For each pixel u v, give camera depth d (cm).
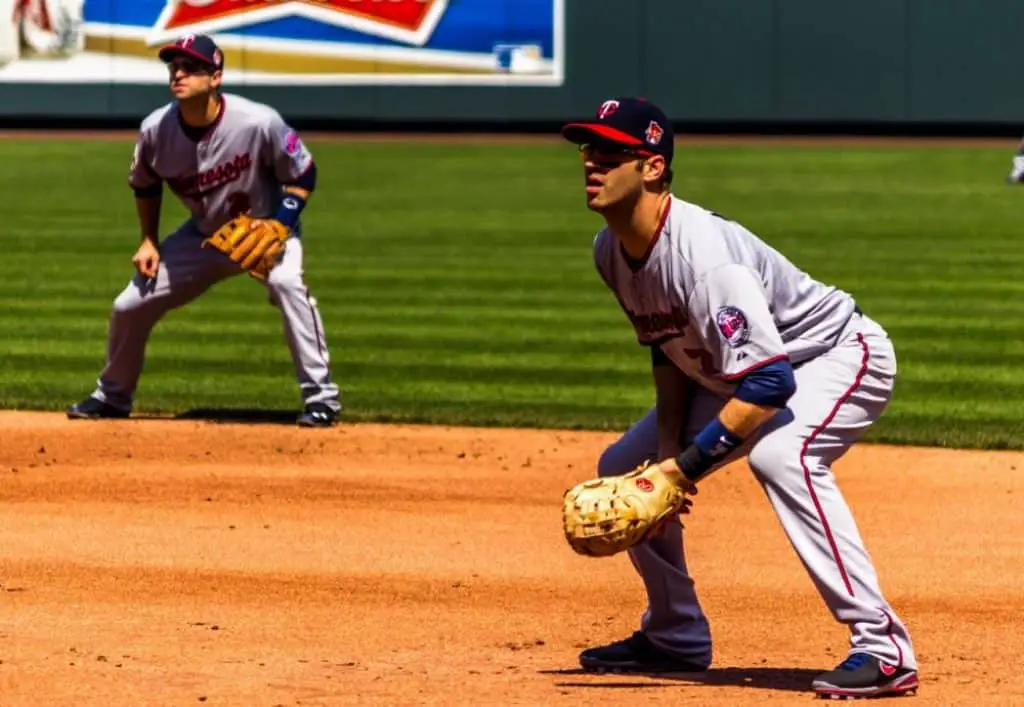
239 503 2933
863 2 11462
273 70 12000
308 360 3609
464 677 1938
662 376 1914
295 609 2273
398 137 11812
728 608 2308
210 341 4797
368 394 4019
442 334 4903
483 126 11975
